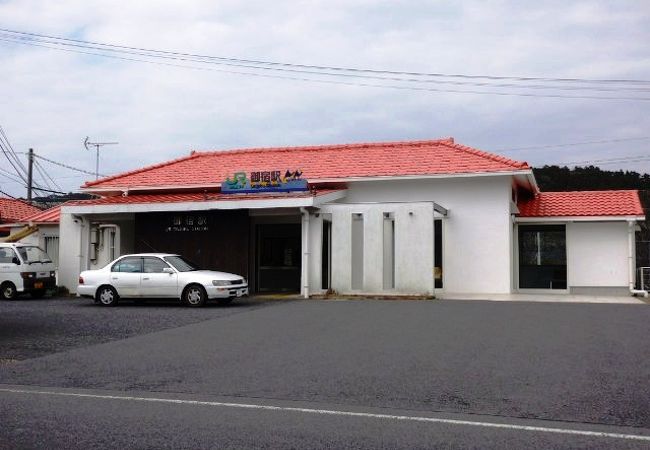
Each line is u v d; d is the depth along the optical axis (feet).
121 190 81.82
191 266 62.34
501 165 69.72
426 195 72.59
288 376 27.91
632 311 50.21
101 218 76.23
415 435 19.22
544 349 33.24
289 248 78.59
